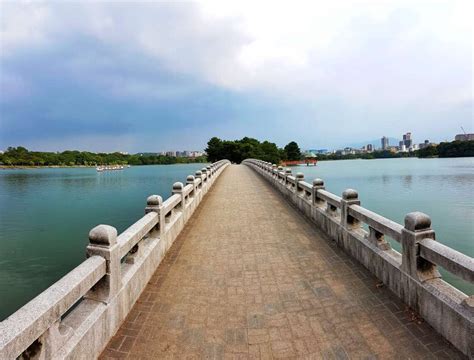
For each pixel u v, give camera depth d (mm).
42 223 26062
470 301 3363
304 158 120562
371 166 106312
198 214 11438
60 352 2889
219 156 98875
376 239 5574
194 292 5191
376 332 3912
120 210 31625
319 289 5148
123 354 3635
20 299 12711
